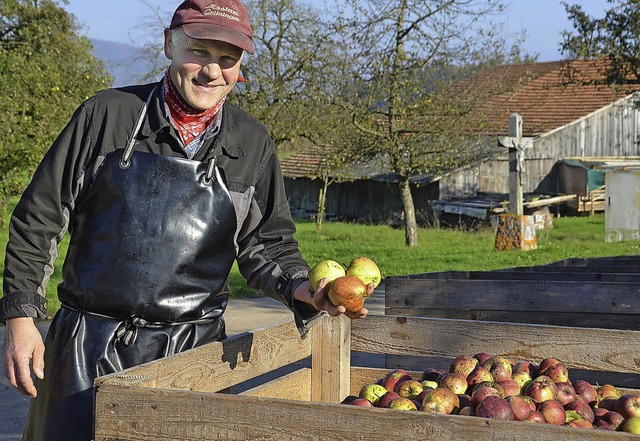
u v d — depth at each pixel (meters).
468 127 21.27
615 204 22.31
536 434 2.07
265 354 3.39
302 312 3.06
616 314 5.73
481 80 21.03
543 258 17.86
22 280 2.89
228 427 2.34
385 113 20.86
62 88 20.78
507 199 31.30
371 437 2.21
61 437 2.87
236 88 21.81
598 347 3.59
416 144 21.44
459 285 6.09
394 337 3.89
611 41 19.42
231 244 3.11
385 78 20.19
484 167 33.00
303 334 3.13
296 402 2.28
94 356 2.90
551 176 33.91
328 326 3.79
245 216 3.14
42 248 2.93
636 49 19.19
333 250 20.91
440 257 18.30
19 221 2.92
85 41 23.81
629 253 18.64
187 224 2.98
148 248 2.94
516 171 20.11
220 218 3.05
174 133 3.02
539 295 5.91
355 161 22.59
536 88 36.66
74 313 2.98
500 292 6.00
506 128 33.22
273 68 21.33
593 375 5.36
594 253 18.80
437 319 3.84
